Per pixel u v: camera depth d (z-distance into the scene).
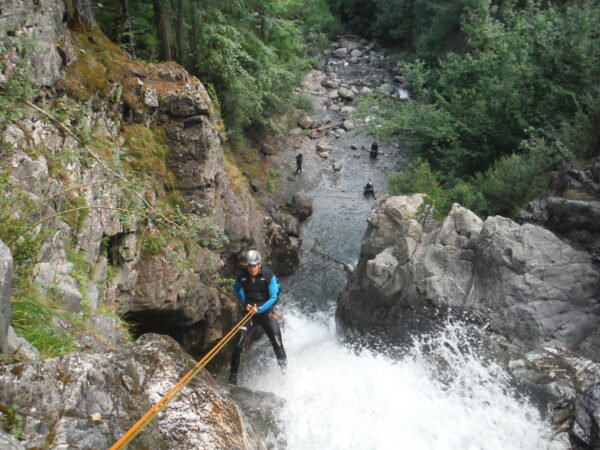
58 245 5.14
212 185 8.95
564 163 9.93
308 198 16.91
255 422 4.58
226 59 12.59
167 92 8.37
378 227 10.59
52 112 5.88
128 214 5.71
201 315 8.69
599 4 13.59
